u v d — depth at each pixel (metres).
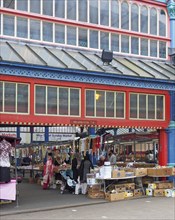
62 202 14.91
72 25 17.30
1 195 13.45
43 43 16.50
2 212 12.73
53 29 16.88
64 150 26.00
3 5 15.82
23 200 15.51
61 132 30.25
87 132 21.91
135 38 19.03
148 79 16.89
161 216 12.18
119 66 17.20
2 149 13.57
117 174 15.74
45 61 14.76
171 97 17.95
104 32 18.14
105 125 15.91
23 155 31.83
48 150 24.89
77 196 16.62
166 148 17.94
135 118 16.80
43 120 14.46
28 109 14.18
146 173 16.86
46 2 16.81
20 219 11.67
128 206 14.07
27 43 16.14
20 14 16.09
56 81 14.82
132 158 26.78
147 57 19.27
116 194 15.46
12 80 13.89
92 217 11.99
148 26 19.52
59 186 20.17
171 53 19.88
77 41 17.39
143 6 19.45
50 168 19.56
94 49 17.73
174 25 20.12
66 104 15.05
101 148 21.31
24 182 23.41
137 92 16.91
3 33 15.73
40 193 17.73
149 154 25.50
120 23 18.70
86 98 15.55
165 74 17.89
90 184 16.11
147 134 19.80
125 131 26.50
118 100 16.39
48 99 14.66
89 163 17.55
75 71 15.05
